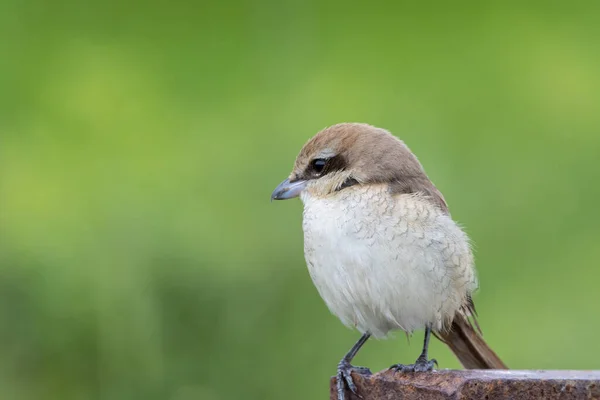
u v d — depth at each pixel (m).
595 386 7.07
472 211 12.32
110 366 11.91
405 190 8.98
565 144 12.98
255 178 12.48
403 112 13.05
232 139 12.81
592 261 12.24
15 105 12.95
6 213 12.25
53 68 13.23
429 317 8.79
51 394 11.92
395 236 8.59
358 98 13.07
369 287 8.70
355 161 9.25
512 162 12.82
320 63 13.50
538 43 13.54
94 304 11.94
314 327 12.02
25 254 12.02
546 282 12.20
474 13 13.73
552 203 12.57
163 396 11.83
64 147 12.70
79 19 13.58
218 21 13.72
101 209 12.30
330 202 9.00
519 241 12.37
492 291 12.08
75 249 12.06
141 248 12.05
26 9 13.46
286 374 11.92
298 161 9.64
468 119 13.05
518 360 11.93
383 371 8.13
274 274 12.06
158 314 11.92
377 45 13.60
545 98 13.25
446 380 7.32
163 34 13.63
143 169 12.57
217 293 11.98
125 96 13.05
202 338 11.94
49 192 12.35
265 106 13.12
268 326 11.99
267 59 13.53
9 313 11.91
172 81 13.31
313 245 9.01
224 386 11.88
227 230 12.17
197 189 12.42
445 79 13.38
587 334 12.00
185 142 12.81
